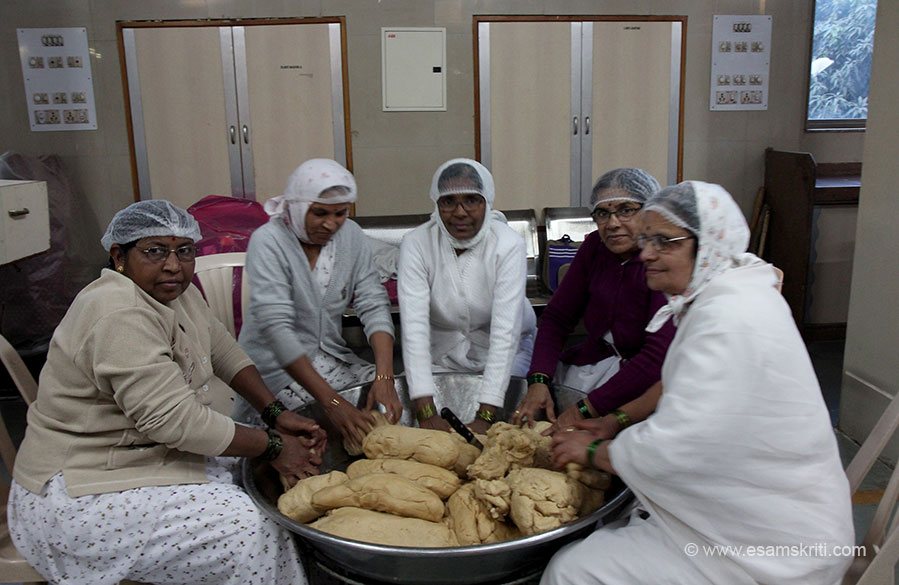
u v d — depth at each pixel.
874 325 2.86
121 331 1.43
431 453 1.55
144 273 1.51
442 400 2.01
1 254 2.58
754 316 1.19
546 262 3.98
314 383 1.84
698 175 4.37
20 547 1.53
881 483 2.61
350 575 1.44
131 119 4.03
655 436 1.24
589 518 1.34
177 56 3.97
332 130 4.11
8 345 1.71
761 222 4.29
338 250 2.09
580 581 1.34
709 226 1.25
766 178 4.32
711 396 1.19
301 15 3.96
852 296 2.98
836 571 1.25
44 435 1.52
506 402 2.04
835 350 4.09
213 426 1.50
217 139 4.07
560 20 4.07
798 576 1.23
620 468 1.31
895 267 2.73
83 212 4.13
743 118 4.32
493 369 1.93
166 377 1.46
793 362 1.19
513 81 4.13
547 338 2.08
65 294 3.96
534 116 4.18
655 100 4.23
